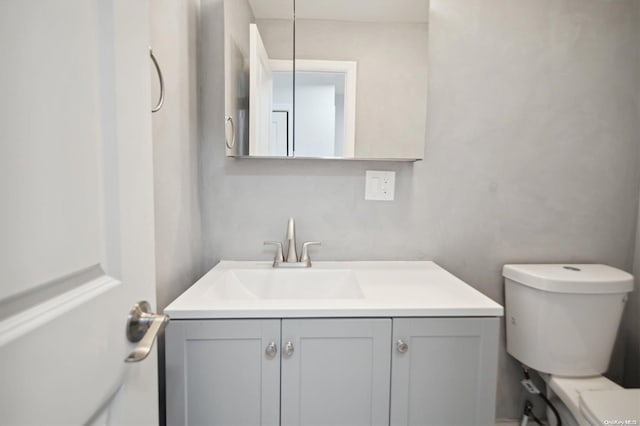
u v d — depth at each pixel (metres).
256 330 0.87
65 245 0.37
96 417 0.43
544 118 1.39
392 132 1.30
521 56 1.37
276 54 1.27
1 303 0.30
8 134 0.30
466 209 1.41
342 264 1.36
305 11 1.27
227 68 1.29
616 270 1.31
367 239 1.41
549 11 1.36
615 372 1.47
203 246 1.37
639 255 1.41
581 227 1.43
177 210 1.11
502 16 1.36
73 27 0.38
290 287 1.25
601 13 1.37
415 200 1.40
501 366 1.45
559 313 1.23
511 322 1.36
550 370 1.26
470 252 1.42
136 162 0.51
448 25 1.35
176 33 1.09
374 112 1.30
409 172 1.39
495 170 1.40
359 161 1.38
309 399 0.89
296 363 0.88
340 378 0.89
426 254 1.42
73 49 0.38
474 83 1.37
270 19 1.26
